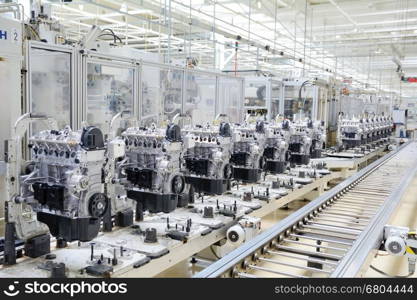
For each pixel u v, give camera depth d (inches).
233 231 139.7
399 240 114.8
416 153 341.4
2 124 142.6
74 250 113.2
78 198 103.2
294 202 264.2
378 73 700.0
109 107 213.6
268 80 351.6
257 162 210.4
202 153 176.6
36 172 108.6
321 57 538.0
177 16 301.9
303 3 349.7
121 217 136.0
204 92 292.8
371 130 432.8
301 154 269.7
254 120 246.7
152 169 140.2
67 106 175.8
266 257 115.9
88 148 102.0
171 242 121.9
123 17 353.4
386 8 358.6
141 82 213.8
